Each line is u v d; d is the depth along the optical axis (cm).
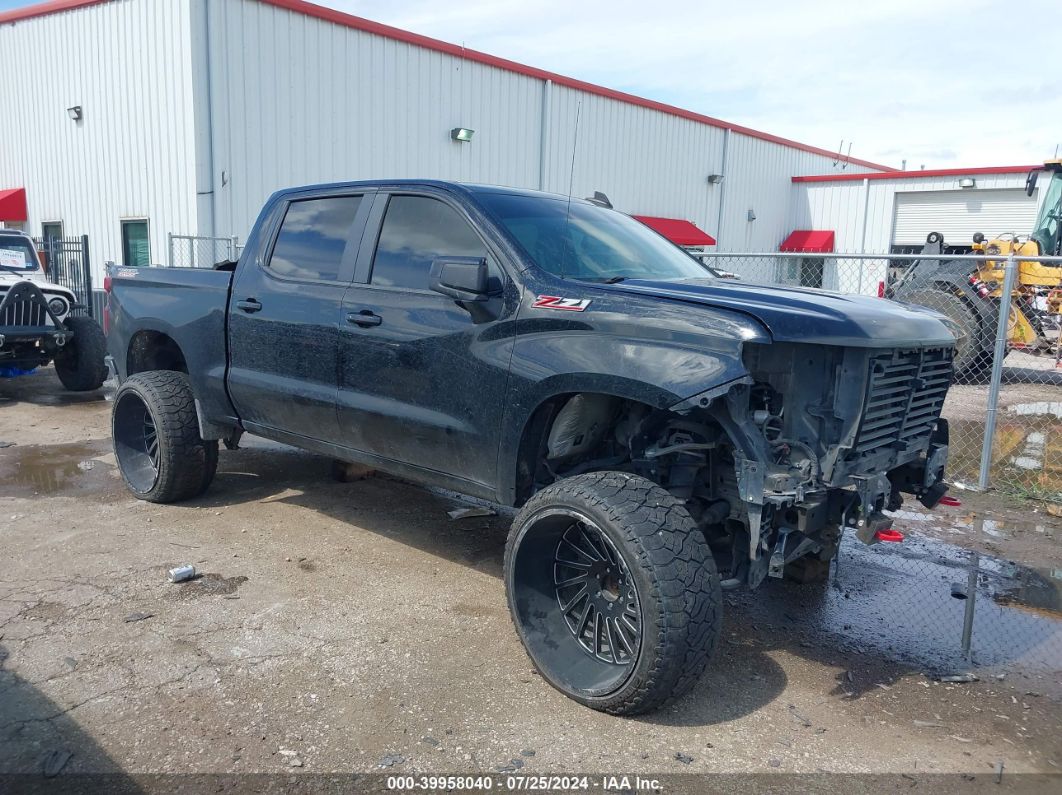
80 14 1647
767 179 2889
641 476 345
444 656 360
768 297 327
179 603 405
